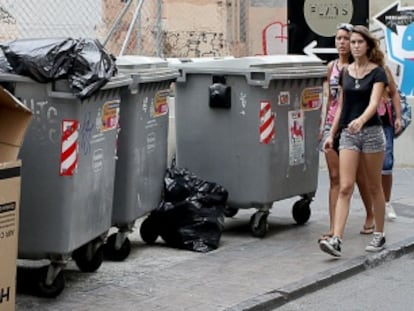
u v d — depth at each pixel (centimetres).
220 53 1694
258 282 779
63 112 695
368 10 1520
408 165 1500
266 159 943
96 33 1367
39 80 687
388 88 991
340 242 859
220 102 945
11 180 599
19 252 712
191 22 1670
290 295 753
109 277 789
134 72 833
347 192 866
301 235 978
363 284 816
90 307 697
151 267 828
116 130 784
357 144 866
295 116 979
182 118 979
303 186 1005
